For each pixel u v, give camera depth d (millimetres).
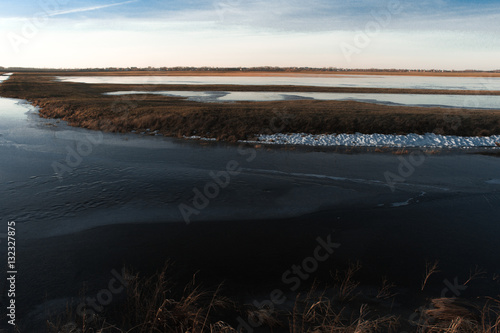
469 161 20844
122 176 16688
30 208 12383
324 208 13062
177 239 10258
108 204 12977
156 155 21344
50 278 8023
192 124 29281
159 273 8305
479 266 8875
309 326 6285
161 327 6168
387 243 10203
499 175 17844
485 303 7168
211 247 9789
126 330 6070
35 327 6250
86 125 31047
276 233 10820
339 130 28000
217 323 5953
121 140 25906
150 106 37781
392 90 67438
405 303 7199
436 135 27250
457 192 15117
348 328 6027
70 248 9547
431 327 6141
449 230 11188
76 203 12984
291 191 14969
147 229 10914
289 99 48406
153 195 14102
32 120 33719
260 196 14250
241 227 11234
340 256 9359
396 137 26625
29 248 9500
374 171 18438
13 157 19625
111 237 10289
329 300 7270
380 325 6348
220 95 55000
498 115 31859
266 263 8930
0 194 13719
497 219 12141
